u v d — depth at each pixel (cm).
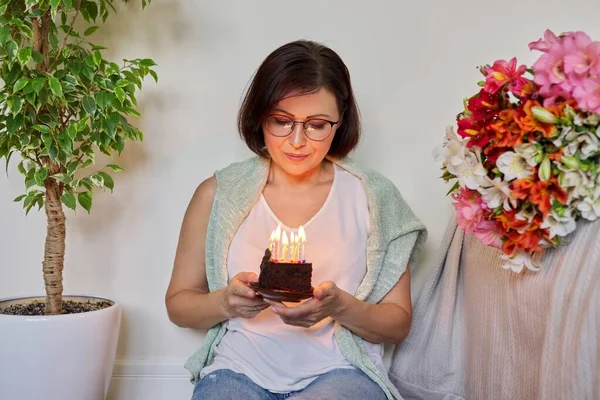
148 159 186
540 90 131
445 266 174
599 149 128
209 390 143
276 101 145
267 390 148
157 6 183
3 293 186
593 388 125
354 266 157
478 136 140
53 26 158
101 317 157
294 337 151
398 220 166
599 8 184
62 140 152
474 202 143
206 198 165
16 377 151
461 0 186
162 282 188
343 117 163
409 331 174
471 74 187
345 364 150
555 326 134
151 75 177
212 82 185
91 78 154
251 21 185
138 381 189
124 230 187
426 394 171
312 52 149
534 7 185
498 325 152
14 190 184
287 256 155
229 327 158
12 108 144
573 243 136
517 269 140
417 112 188
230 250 158
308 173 161
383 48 187
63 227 164
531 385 144
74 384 154
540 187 130
